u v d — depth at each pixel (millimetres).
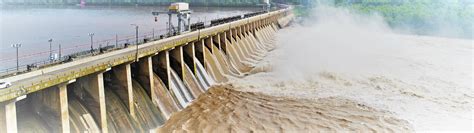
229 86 73938
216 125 53656
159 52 59875
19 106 39094
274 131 52812
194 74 71250
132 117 49656
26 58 81438
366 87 75312
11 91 33375
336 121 56875
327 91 71812
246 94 68562
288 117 57719
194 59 71938
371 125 55781
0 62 75750
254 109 60562
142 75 55125
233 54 96375
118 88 49969
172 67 66250
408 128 55125
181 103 60844
